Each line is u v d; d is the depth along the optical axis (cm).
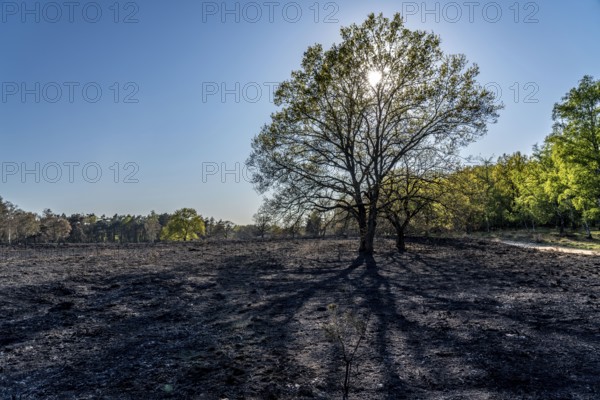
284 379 498
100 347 671
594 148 2794
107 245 3322
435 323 761
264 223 2330
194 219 6538
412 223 2831
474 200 2467
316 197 2264
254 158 2284
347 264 1880
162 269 1636
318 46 2222
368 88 2239
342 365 545
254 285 1296
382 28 2145
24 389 497
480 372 504
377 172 2270
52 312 919
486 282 1286
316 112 2308
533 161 4897
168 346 667
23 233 7850
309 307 947
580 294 1030
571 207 4241
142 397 461
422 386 468
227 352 619
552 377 480
